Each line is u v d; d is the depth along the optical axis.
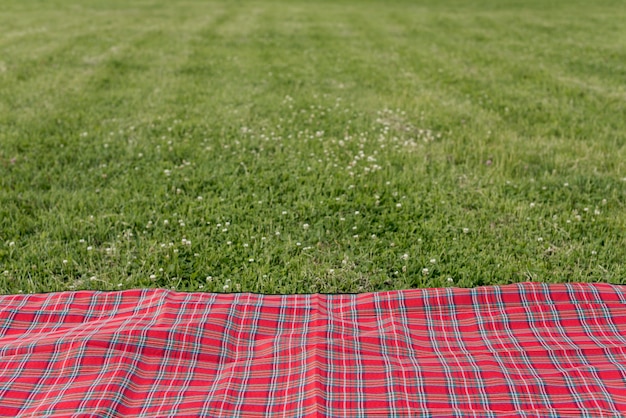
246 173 5.45
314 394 2.69
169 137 6.45
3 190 5.07
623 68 10.05
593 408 2.60
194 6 19.64
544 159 5.86
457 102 8.07
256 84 8.96
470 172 5.54
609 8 18.92
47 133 6.54
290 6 20.16
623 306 3.42
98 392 2.70
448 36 13.70
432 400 2.68
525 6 19.98
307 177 5.34
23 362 2.94
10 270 3.93
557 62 10.63
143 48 11.68
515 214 4.73
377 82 9.16
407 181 5.27
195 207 4.83
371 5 21.02
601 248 4.22
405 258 4.04
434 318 3.42
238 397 2.74
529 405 2.64
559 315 3.38
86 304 3.52
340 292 3.76
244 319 3.37
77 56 10.78
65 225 4.48
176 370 2.97
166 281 3.89
